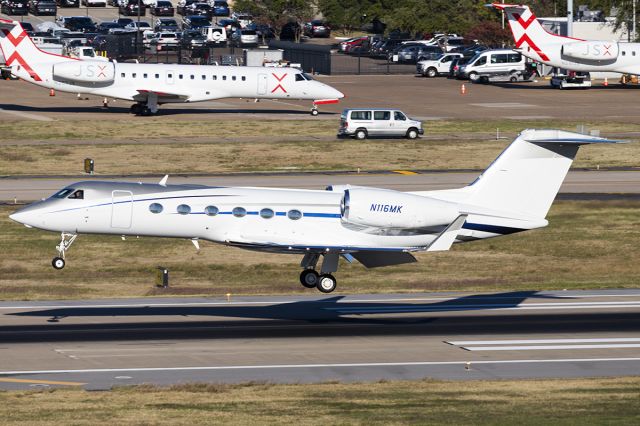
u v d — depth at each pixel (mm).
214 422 93188
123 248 192375
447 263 187875
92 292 160125
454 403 100812
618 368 117500
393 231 139750
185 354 120562
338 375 112938
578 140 142625
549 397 103750
